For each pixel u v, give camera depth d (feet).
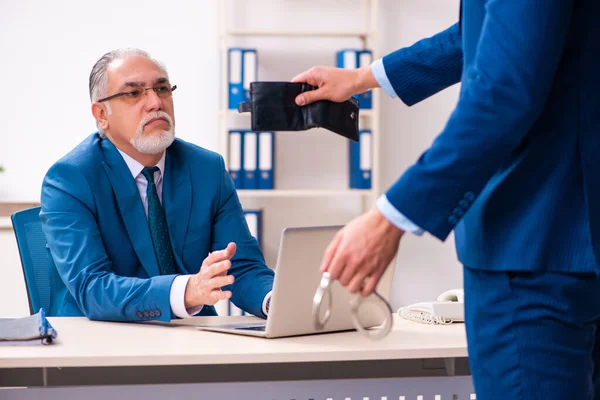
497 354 3.32
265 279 6.61
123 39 14.49
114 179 6.65
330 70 5.30
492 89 3.04
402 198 3.12
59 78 14.30
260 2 14.89
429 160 3.12
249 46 14.92
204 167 7.16
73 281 6.03
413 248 15.42
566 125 3.20
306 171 15.15
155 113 6.78
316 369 5.61
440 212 3.10
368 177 14.30
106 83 6.84
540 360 3.22
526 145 3.25
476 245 3.37
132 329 5.44
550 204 3.19
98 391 4.65
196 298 5.51
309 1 14.98
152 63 6.95
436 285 15.47
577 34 3.17
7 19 14.15
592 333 3.39
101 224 6.56
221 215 7.16
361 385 4.84
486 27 3.16
